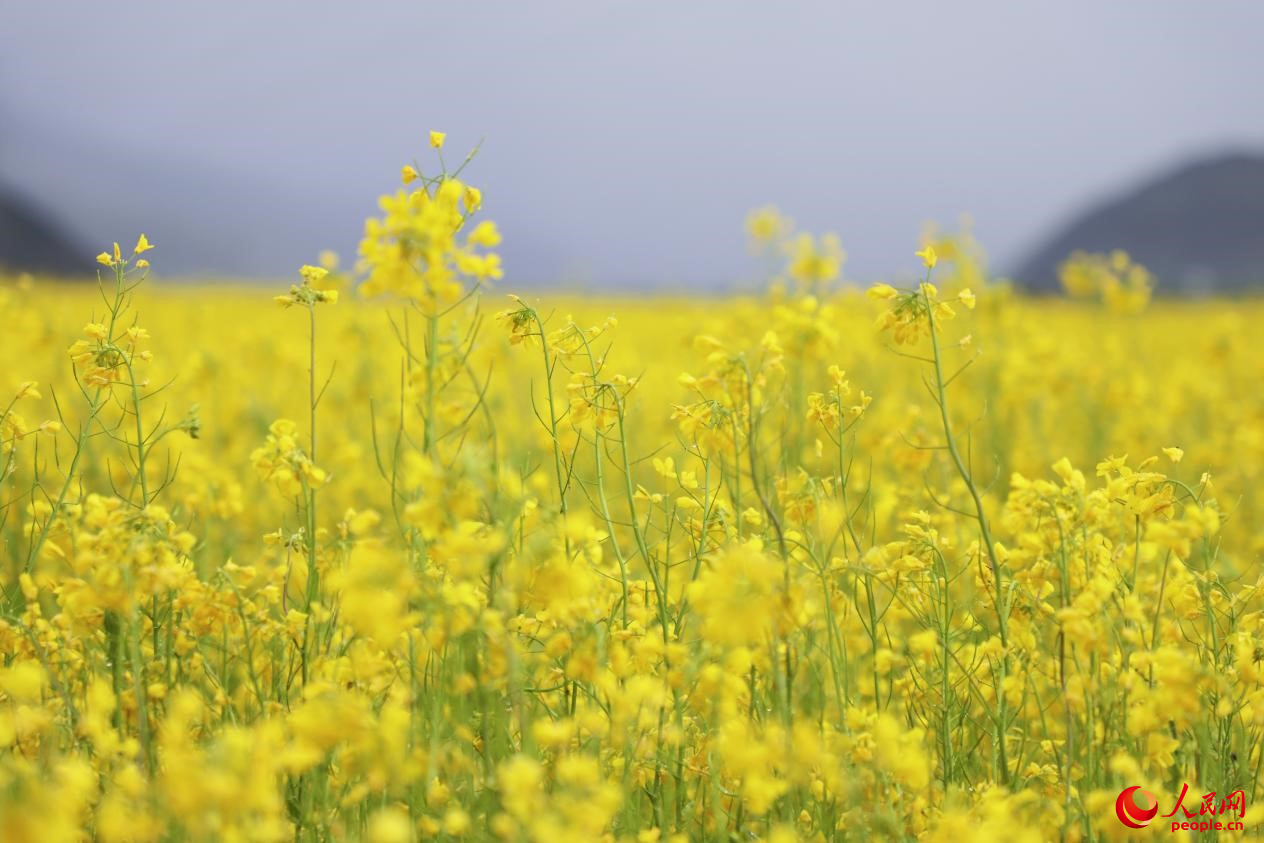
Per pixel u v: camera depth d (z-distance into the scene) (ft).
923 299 8.84
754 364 8.29
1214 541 15.60
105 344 9.92
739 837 7.98
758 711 9.07
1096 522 8.60
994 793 7.43
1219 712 8.05
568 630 7.38
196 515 12.66
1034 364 25.81
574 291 39.19
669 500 10.27
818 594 9.48
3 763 6.32
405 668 8.63
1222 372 33.88
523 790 5.71
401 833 5.01
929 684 9.32
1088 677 7.82
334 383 28.45
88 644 8.93
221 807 5.45
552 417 9.39
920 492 14.49
